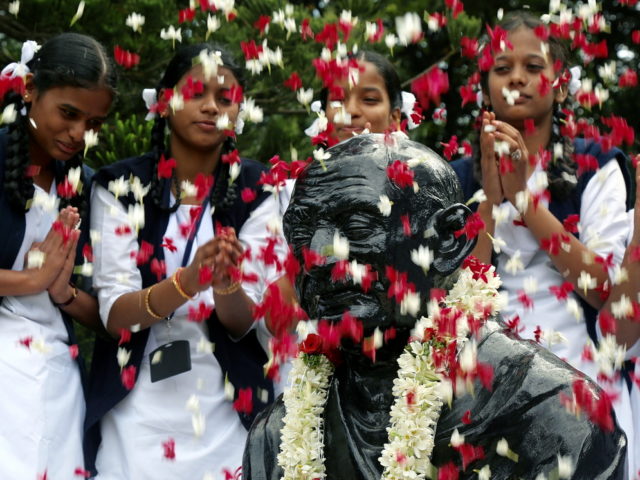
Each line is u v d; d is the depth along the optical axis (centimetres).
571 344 377
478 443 258
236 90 414
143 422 391
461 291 274
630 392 379
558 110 412
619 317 361
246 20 659
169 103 425
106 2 652
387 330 267
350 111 425
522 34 407
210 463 390
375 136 274
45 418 383
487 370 260
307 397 276
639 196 381
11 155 402
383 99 431
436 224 265
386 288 262
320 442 272
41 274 390
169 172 409
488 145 383
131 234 409
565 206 399
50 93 402
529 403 256
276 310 339
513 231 387
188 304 404
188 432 392
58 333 405
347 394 277
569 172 400
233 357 405
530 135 405
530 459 253
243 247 381
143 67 677
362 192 261
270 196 422
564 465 248
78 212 415
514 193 381
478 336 268
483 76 421
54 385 391
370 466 265
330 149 274
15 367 383
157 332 403
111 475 391
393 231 261
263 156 697
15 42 790
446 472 256
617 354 353
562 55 414
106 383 403
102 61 409
